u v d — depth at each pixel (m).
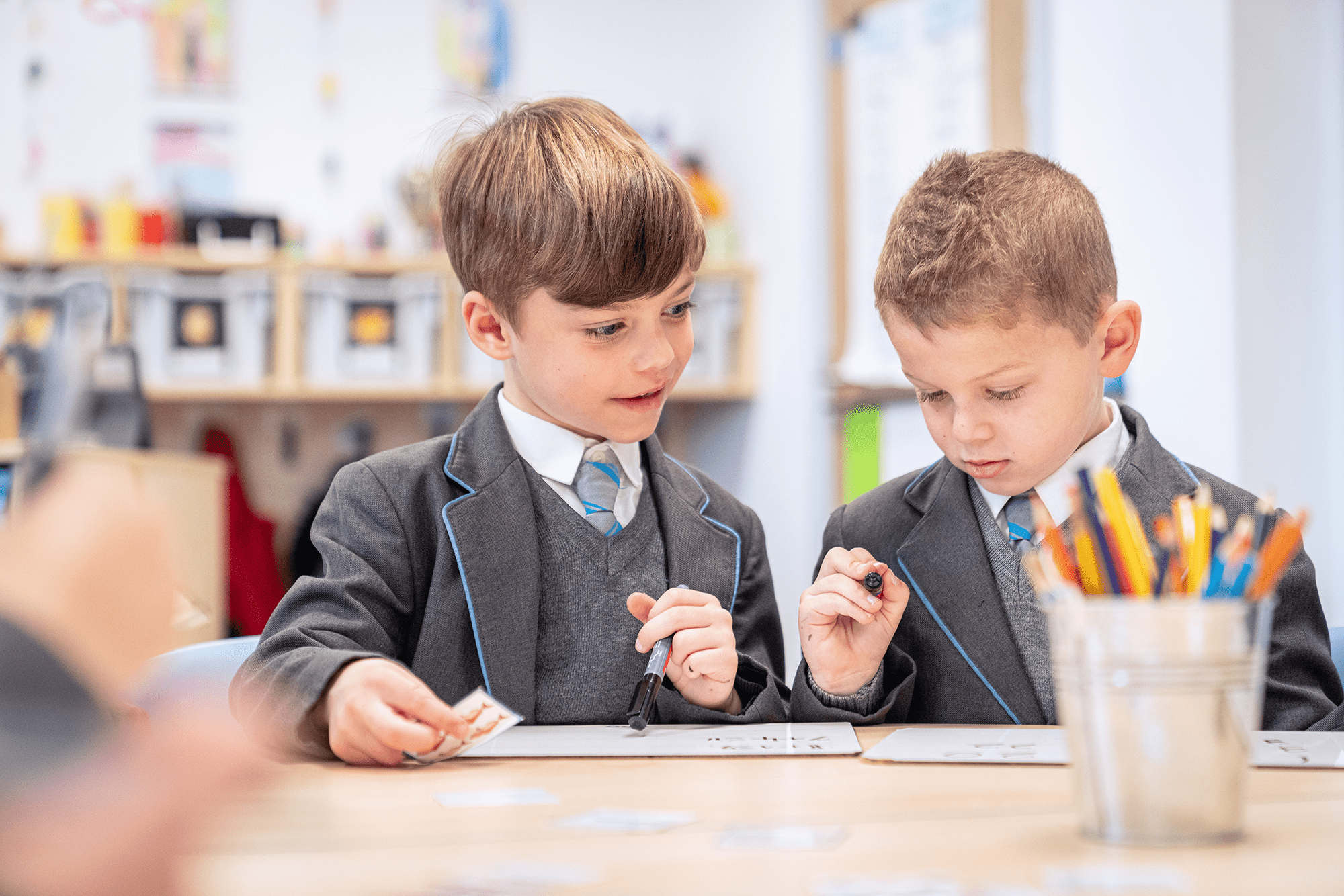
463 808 0.52
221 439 3.28
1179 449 2.11
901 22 2.72
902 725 0.85
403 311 3.22
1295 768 0.61
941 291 0.86
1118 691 0.43
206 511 2.39
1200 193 2.06
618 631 0.98
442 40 3.58
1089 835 0.44
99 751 0.21
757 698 0.86
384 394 3.21
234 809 0.23
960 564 0.99
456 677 0.92
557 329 0.93
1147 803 0.43
